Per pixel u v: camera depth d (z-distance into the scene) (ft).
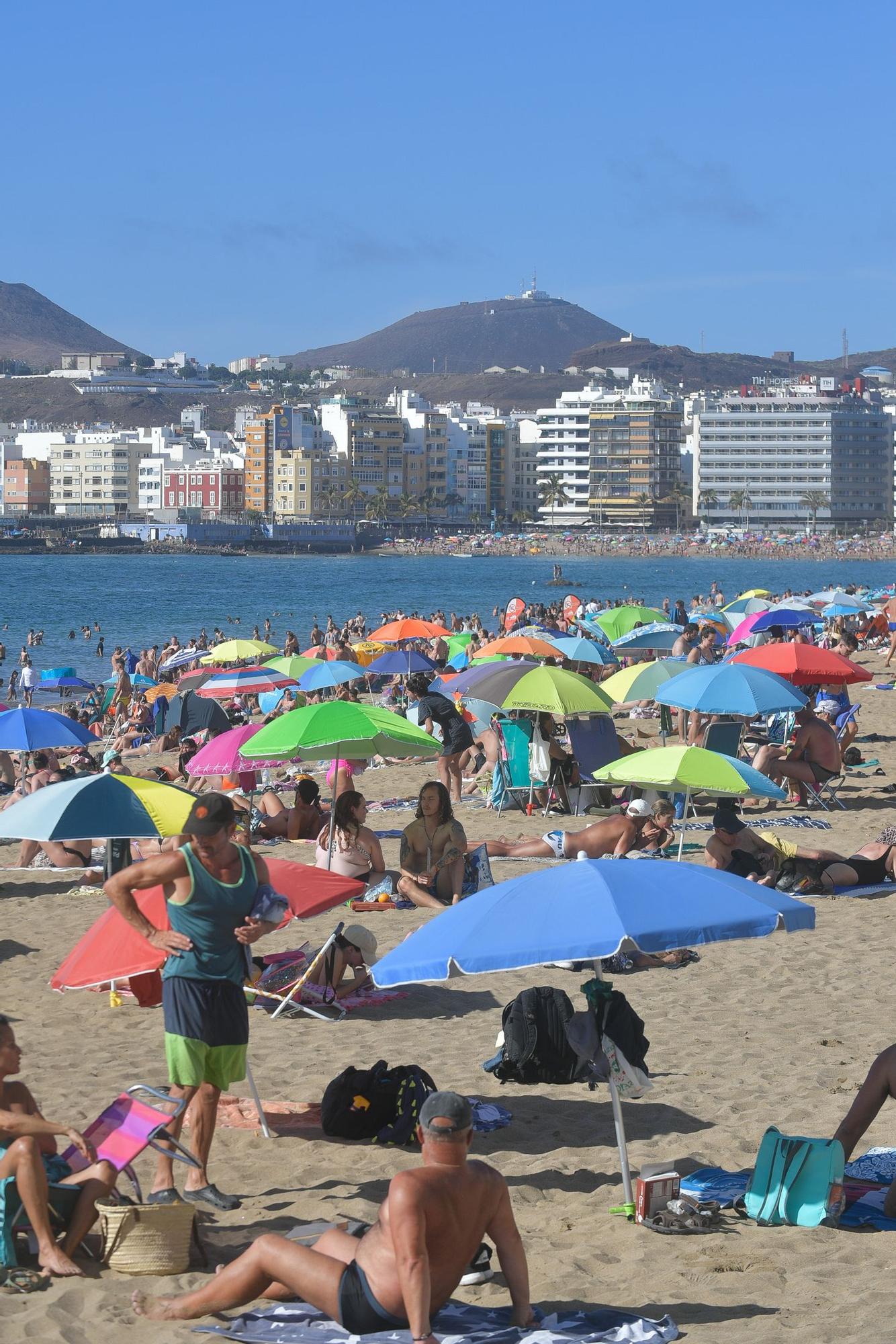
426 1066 30.27
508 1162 24.86
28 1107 20.94
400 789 72.43
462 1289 19.56
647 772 47.93
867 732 88.22
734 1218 22.20
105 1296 18.81
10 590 417.28
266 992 35.24
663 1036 32.40
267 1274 17.93
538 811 62.08
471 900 21.03
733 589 450.30
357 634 199.72
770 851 46.57
